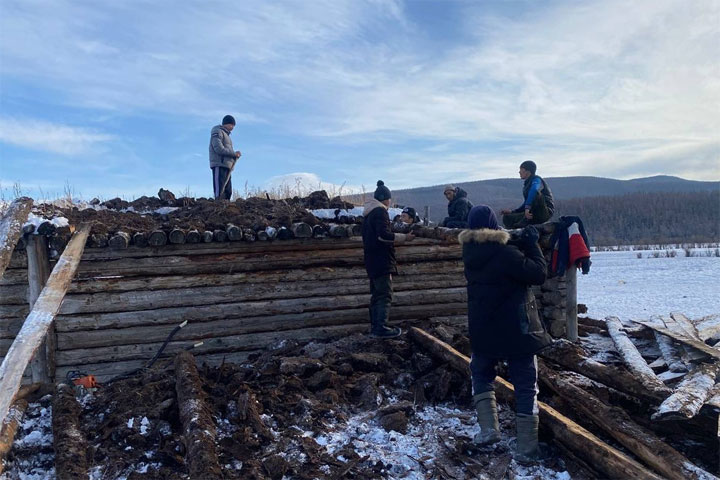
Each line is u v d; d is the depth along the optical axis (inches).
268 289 284.8
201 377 235.1
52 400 221.6
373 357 251.8
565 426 188.2
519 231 206.2
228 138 414.9
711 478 155.8
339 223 315.9
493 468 182.5
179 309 270.5
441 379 234.4
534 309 191.2
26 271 248.7
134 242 259.9
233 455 183.6
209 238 269.7
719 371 219.5
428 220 394.0
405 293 311.1
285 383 229.5
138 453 186.5
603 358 275.1
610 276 1025.5
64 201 373.1
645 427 203.6
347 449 189.8
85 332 256.2
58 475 167.6
